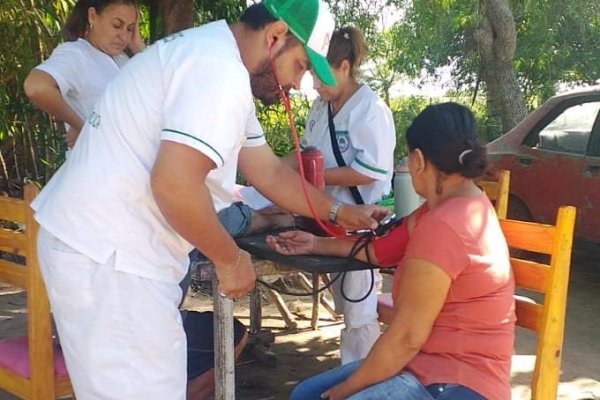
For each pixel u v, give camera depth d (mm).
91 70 3123
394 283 2055
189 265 2295
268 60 1952
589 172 5242
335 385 2211
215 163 1777
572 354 4242
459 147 2023
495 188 3264
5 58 6105
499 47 8492
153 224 1921
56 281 1929
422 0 11656
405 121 11438
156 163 1759
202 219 1792
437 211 1984
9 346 2693
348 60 2984
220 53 1822
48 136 6488
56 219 1932
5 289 5520
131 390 1919
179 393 2020
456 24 11188
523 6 10867
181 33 1934
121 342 1906
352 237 2455
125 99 1888
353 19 10414
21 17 5969
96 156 1907
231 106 1778
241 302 5113
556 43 11242
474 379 1965
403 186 2791
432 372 1989
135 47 3422
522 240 2369
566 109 5566
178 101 1775
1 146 6945
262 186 2479
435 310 1951
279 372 3908
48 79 3014
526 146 5742
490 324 1988
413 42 12219
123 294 1892
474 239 1959
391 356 1981
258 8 1958
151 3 5789
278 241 2520
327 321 4723
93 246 1888
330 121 3105
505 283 2025
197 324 2844
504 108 8570
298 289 4770
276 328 4582
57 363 2545
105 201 1882
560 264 2260
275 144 7469
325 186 3049
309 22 1922
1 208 2535
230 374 2514
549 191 5512
